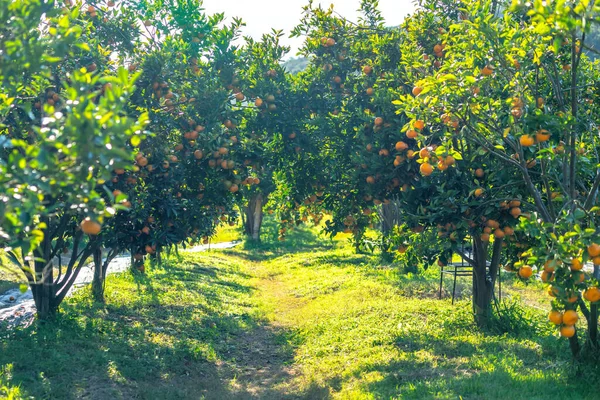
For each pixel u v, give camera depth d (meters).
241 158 13.30
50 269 13.07
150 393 9.77
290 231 44.69
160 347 12.49
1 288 19.70
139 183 12.29
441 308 16.09
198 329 14.75
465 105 9.21
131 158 4.69
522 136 8.15
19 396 8.54
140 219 11.88
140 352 12.03
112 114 4.58
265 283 24.67
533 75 11.09
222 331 15.12
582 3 6.29
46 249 12.92
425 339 12.91
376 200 12.91
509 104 8.83
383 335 13.44
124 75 4.81
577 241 7.09
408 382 9.75
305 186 14.43
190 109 12.90
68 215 12.43
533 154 10.31
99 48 11.95
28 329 12.15
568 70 10.85
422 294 18.61
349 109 13.55
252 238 39.94
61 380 9.74
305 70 14.66
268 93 13.66
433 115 9.59
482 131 10.16
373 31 14.50
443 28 13.27
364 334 13.71
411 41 13.67
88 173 4.88
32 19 5.29
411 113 9.28
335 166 13.80
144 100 12.34
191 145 12.88
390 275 22.53
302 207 17.64
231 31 14.05
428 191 11.53
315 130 13.79
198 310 16.95
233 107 13.80
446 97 9.23
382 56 13.78
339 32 14.48
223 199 13.55
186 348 12.74
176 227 12.80
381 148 11.89
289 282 23.89
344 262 26.94
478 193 10.12
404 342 12.78
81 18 12.05
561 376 9.36
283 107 13.87
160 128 12.24
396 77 12.91
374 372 10.70
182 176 12.60
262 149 13.41
